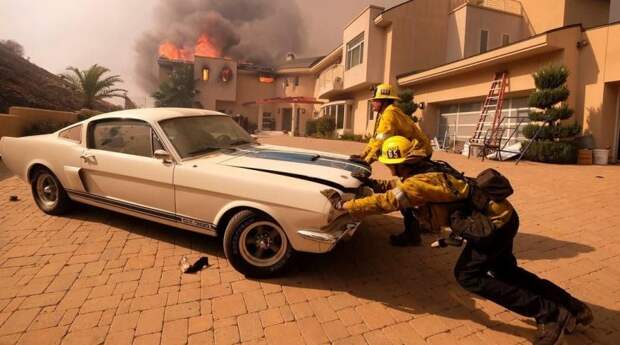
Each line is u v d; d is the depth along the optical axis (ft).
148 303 10.50
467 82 52.42
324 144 57.26
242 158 13.64
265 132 114.52
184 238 15.15
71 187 16.06
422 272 12.68
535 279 9.19
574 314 8.91
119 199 14.75
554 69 37.78
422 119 62.03
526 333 9.48
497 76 47.34
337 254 13.97
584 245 14.80
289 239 11.37
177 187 12.99
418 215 9.62
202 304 10.52
